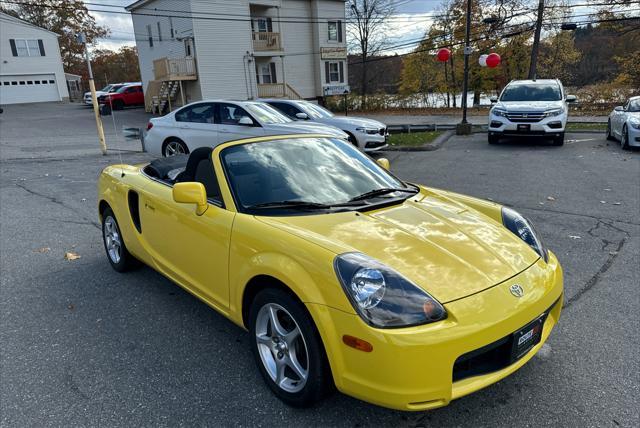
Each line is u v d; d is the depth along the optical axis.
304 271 2.23
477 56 38.16
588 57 42.16
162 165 4.00
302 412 2.44
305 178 3.12
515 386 2.61
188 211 3.09
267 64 29.12
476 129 17.92
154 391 2.63
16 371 2.85
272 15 28.48
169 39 27.69
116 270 4.42
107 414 2.45
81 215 6.42
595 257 4.51
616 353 2.90
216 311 3.28
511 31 36.25
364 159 3.60
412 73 43.47
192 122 9.40
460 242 2.53
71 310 3.64
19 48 37.28
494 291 2.24
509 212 3.12
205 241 2.91
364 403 2.50
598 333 3.13
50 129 20.98
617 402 2.46
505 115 12.65
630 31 31.45
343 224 2.57
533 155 11.10
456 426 2.32
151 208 3.55
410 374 1.98
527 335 2.29
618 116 12.24
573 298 3.66
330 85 31.81
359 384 2.08
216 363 2.89
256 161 3.12
